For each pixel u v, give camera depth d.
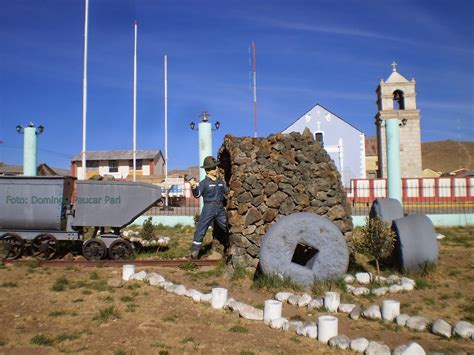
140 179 41.50
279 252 7.78
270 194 9.29
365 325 5.87
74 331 5.41
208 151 16.05
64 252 10.87
